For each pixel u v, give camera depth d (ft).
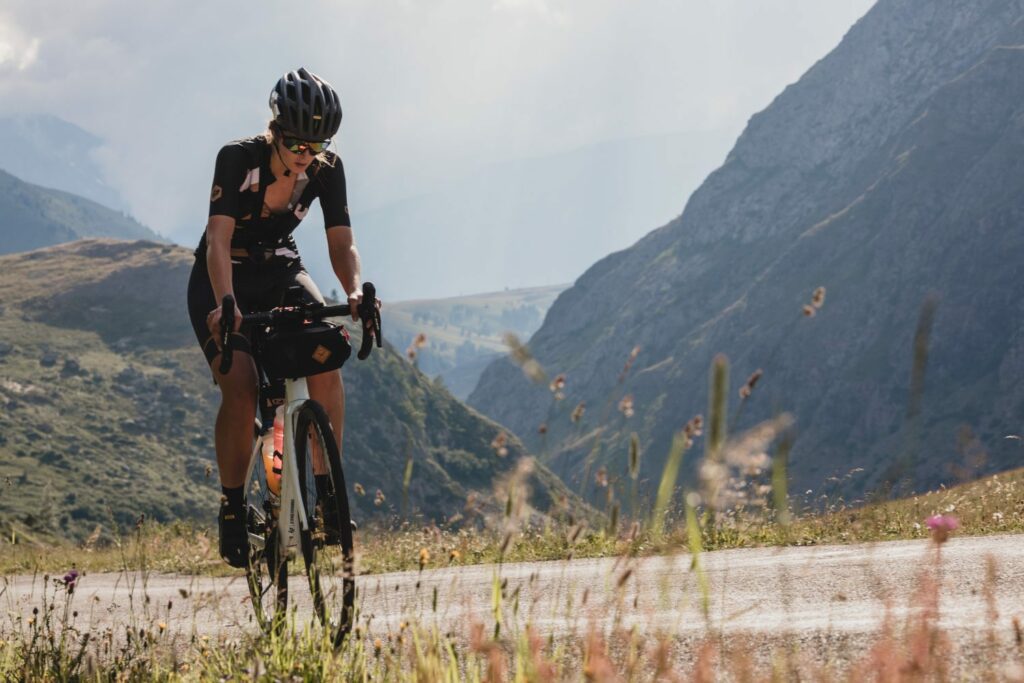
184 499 423.64
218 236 14.12
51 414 461.78
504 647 10.44
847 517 24.52
